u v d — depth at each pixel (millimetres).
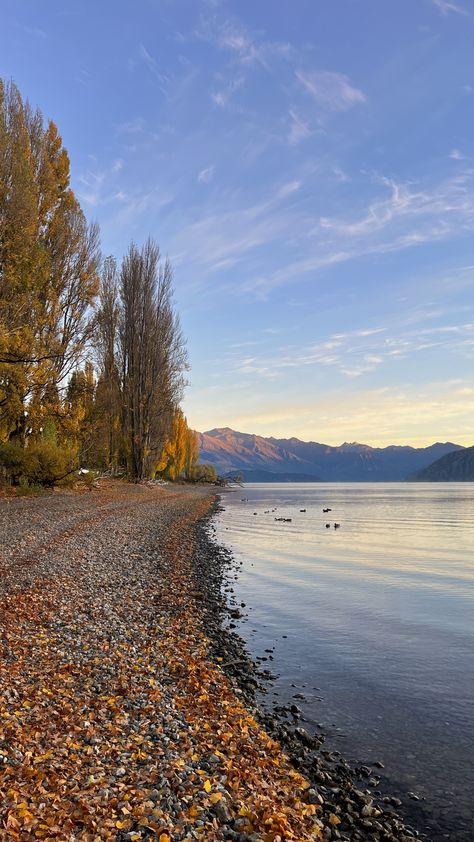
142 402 56312
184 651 10906
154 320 56125
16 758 5762
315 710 8852
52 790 5258
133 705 7773
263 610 15609
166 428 67125
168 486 80750
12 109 32000
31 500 32906
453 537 36969
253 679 10102
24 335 29000
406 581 20469
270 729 8039
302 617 14898
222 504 68875
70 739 6410
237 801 5547
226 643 12141
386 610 15789
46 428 36969
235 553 27234
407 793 6516
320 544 32156
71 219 36750
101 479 51062
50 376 32812
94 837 4617
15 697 7398
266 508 67500
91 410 45844
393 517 56719
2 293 28000
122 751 6301
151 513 37688
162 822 4914
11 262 27906
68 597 13500
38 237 33656
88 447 44312
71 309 37812
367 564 24625
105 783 5484
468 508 75062
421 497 117125
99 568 17641
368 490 183375
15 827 4602
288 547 30438
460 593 18250
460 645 12492
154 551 23078
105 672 8922
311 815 5828
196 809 5230
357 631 13602
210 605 15484
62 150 36625
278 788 6168
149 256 55938
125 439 56500
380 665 11094
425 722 8445
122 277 55625
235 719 7918
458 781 6770
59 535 22250
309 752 7453
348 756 7375
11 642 9664
